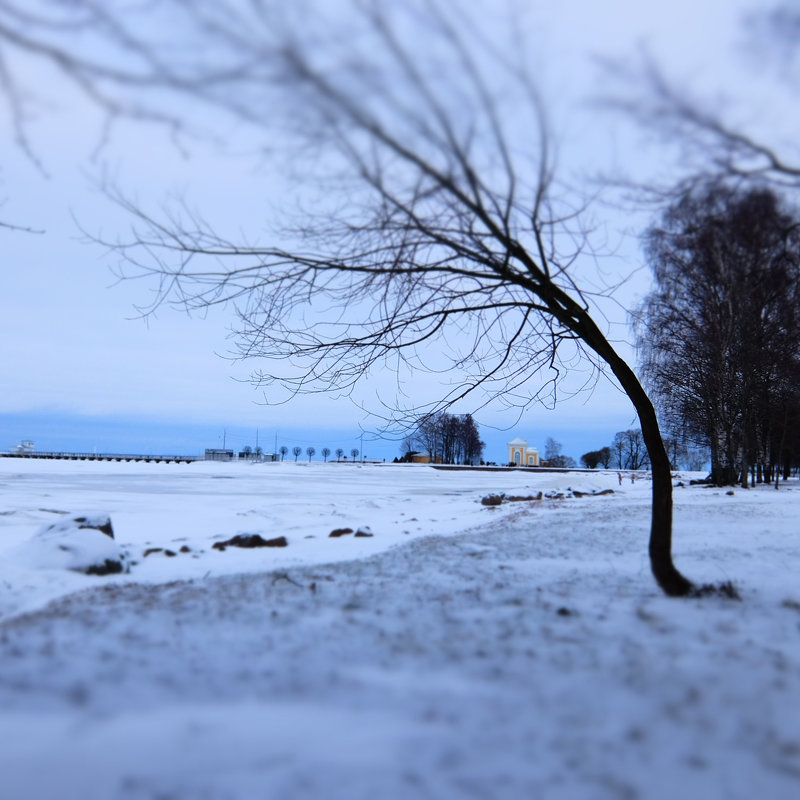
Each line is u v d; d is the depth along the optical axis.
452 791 2.87
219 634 5.61
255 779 2.97
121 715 3.71
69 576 10.45
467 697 4.01
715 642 5.41
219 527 19.64
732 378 31.70
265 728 3.53
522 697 4.02
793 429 38.91
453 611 6.65
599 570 9.80
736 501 24.92
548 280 7.43
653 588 8.27
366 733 3.46
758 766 3.14
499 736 3.44
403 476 69.38
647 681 4.34
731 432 37.41
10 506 24.16
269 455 133.25
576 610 6.72
